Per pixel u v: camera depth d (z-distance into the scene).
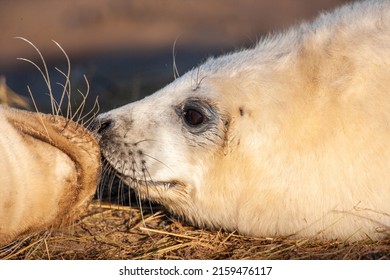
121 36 37.53
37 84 31.62
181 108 14.90
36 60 35.56
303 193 14.50
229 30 35.66
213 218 15.37
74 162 13.48
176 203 15.41
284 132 14.42
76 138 13.53
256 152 14.56
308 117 14.37
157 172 14.88
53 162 13.13
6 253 14.62
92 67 30.83
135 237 15.60
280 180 14.56
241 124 14.59
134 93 26.05
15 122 13.30
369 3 15.71
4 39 38.00
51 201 13.16
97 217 16.44
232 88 14.71
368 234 14.56
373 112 14.19
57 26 39.12
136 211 16.73
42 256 14.70
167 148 14.84
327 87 14.42
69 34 38.25
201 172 14.92
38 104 25.78
